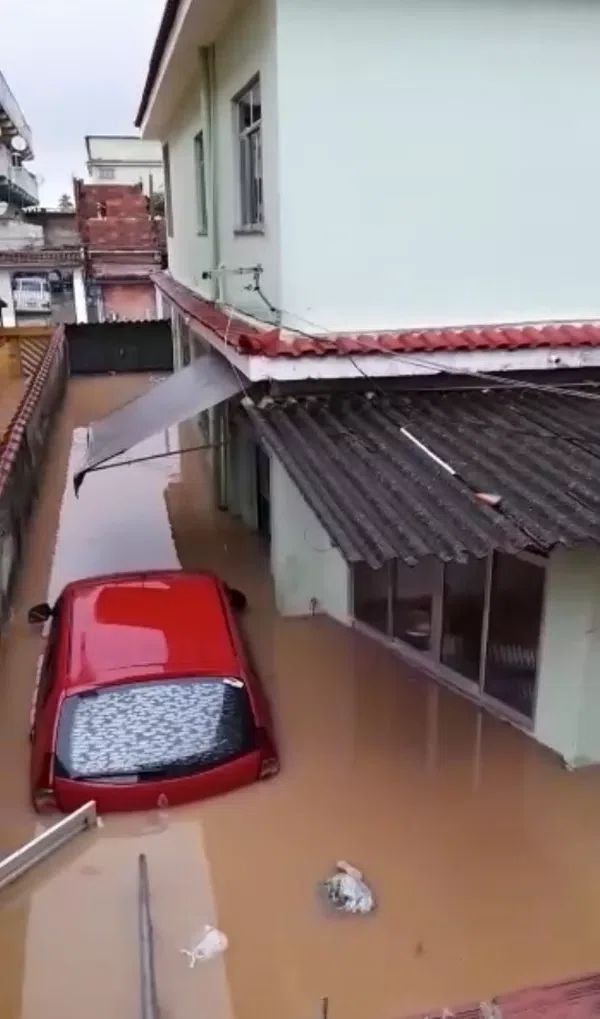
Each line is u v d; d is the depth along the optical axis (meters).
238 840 6.87
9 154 48.72
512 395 9.16
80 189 37.94
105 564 12.46
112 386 27.70
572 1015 5.16
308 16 8.26
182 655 7.55
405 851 6.78
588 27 8.88
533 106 9.04
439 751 8.02
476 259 9.41
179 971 5.70
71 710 7.09
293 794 7.41
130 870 6.55
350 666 9.50
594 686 7.45
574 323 9.83
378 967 5.74
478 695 8.74
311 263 9.04
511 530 6.10
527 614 7.86
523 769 7.77
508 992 5.51
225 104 11.21
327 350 8.51
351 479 7.13
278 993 5.54
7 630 10.34
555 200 9.42
